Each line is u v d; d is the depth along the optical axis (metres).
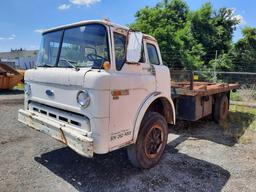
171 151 4.54
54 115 3.40
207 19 24.59
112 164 3.84
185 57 18.70
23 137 5.04
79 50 3.29
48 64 3.71
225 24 26.23
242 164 4.04
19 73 13.23
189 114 5.31
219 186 3.29
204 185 3.30
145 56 3.58
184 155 4.36
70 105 3.08
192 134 5.72
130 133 3.24
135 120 3.31
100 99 2.80
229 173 3.69
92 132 2.85
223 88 6.73
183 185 3.28
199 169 3.79
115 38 3.07
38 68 3.79
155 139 3.82
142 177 3.45
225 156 4.37
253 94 11.99
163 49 18.02
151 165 3.76
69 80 3.04
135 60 3.02
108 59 2.97
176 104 5.41
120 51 3.14
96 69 2.99
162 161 4.04
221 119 6.94
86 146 2.77
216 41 24.48
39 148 4.44
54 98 3.32
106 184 3.22
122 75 3.08
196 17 24.27
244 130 6.20
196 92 5.03
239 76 14.72
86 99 2.87
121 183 3.26
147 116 3.67
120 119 3.07
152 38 3.80
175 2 24.98
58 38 3.61
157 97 3.71
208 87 6.45
